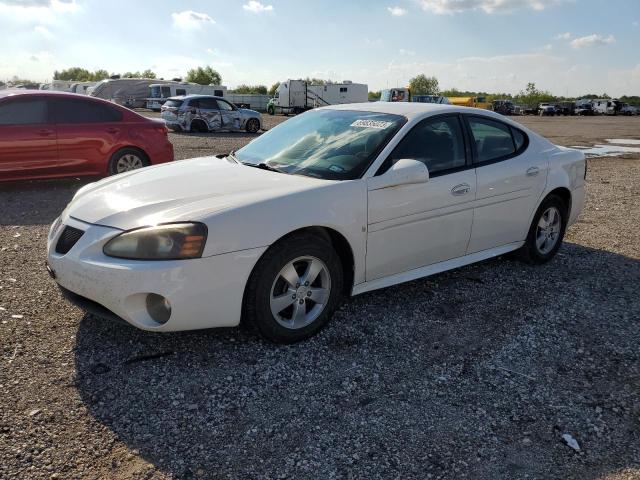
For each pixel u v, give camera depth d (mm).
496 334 3666
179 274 2914
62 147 7824
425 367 3217
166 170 3967
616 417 2799
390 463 2406
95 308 3129
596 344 3578
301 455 2430
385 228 3697
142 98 41062
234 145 15633
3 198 7371
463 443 2561
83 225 3176
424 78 100000
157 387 2887
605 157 15000
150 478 2254
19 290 4059
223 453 2420
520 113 64062
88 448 2408
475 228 4328
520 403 2896
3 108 7414
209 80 98750
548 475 2373
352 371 3137
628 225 6840
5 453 2336
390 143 3809
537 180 4754
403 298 4203
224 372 3059
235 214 3057
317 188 3400
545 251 5121
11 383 2844
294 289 3342
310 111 4758
